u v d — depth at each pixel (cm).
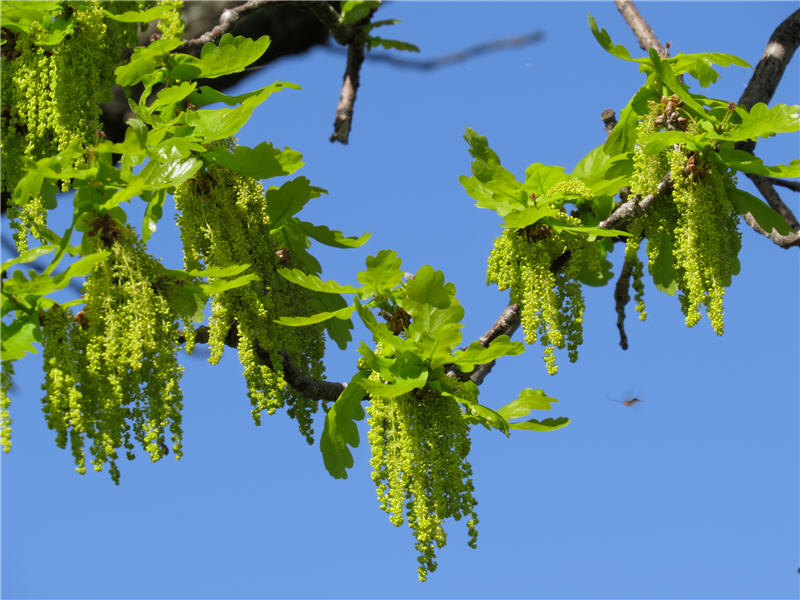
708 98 596
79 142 498
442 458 489
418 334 503
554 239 549
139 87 859
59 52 557
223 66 550
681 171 556
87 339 468
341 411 537
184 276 487
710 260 545
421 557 477
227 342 541
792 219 675
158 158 500
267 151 521
